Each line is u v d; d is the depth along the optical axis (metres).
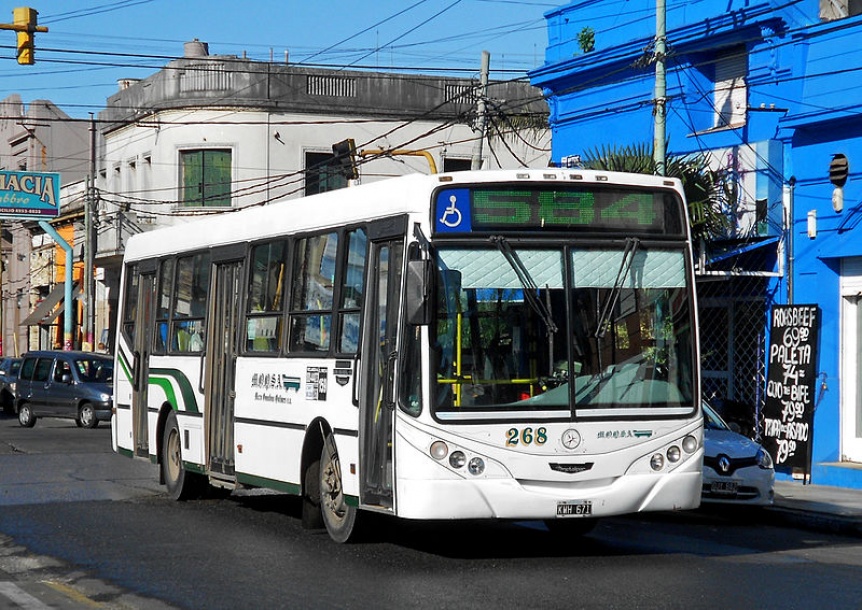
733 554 12.43
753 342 20.69
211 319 15.56
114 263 46.56
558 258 11.13
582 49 24.91
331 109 42.53
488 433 10.71
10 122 58.47
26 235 58.59
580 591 9.88
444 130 43.12
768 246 20.33
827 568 11.47
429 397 10.64
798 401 19.44
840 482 18.86
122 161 46.19
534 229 11.11
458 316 10.80
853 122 19.05
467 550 12.23
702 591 9.91
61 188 52.88
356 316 12.01
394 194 11.46
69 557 11.89
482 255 10.95
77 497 17.02
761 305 20.55
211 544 12.62
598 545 12.82
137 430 18.09
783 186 20.16
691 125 22.33
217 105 42.06
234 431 14.65
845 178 19.11
